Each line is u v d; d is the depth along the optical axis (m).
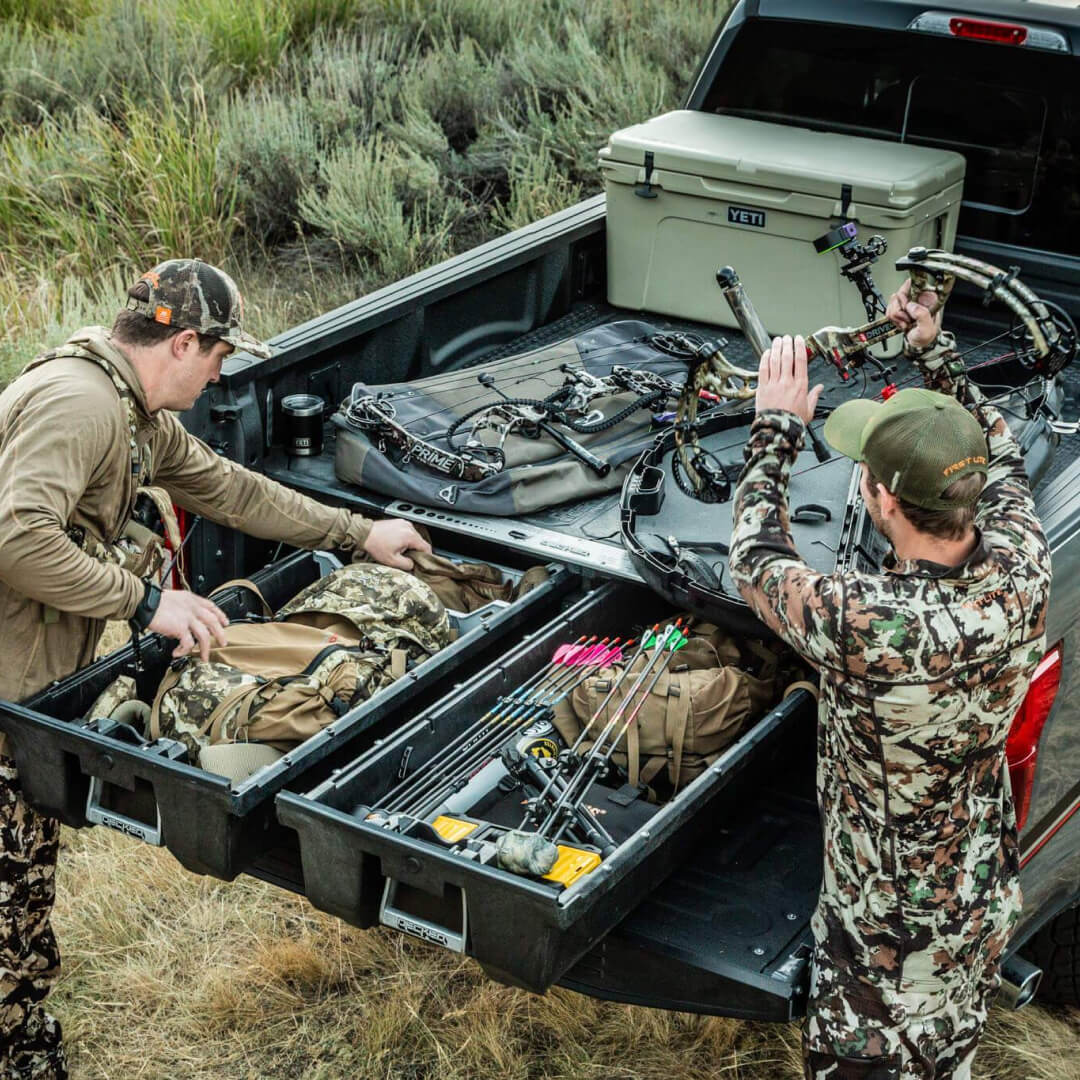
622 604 3.10
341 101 8.41
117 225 7.38
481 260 3.98
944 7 3.86
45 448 2.54
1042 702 2.53
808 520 2.99
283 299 7.11
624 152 4.14
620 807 2.59
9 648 2.67
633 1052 3.19
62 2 9.90
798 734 2.75
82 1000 3.34
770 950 2.46
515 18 9.62
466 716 2.72
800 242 3.97
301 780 2.60
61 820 2.71
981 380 3.59
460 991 3.36
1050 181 4.00
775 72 4.28
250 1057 3.20
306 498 3.14
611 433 3.49
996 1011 3.31
